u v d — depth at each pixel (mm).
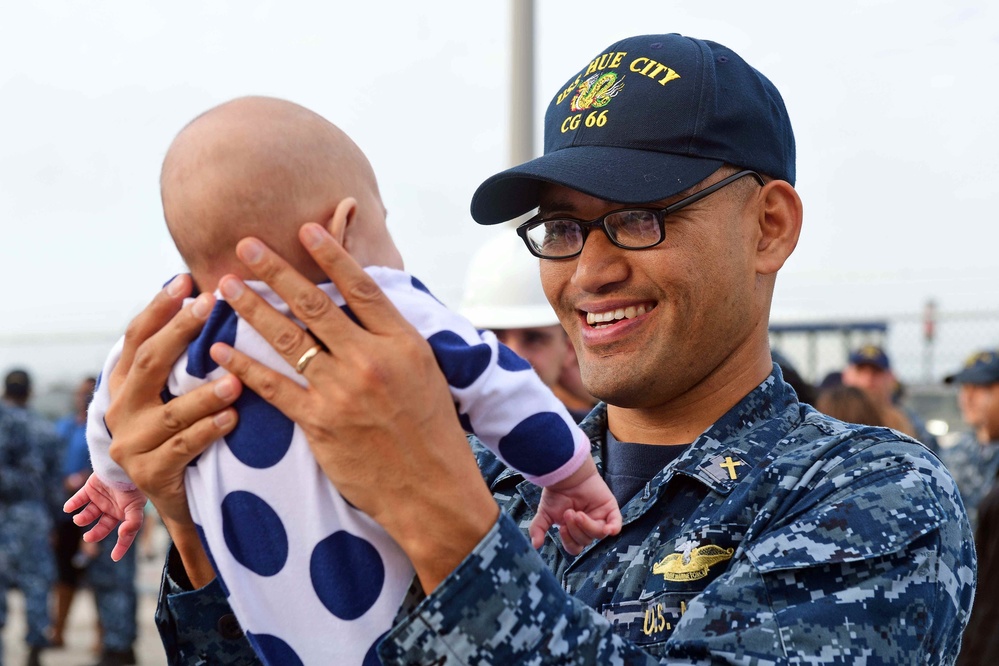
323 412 1336
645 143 1813
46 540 8367
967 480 6586
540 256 1931
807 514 1597
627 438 1979
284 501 1391
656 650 1626
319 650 1400
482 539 1348
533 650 1337
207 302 1396
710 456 1778
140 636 9477
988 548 4609
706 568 1648
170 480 1455
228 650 1664
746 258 1869
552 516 1571
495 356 1433
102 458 1571
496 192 1921
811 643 1465
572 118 1897
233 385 1376
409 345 1352
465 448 1381
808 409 1913
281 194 1385
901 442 1728
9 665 8547
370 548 1396
